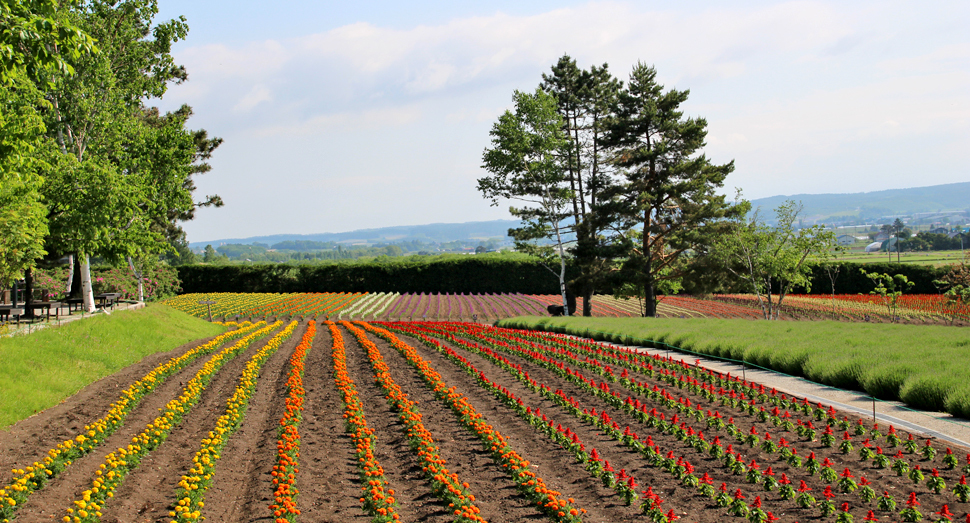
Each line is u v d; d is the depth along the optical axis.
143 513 8.19
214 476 9.73
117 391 14.92
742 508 8.02
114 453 9.80
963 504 8.04
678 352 22.11
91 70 25.98
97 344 18.95
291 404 14.24
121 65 28.53
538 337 27.33
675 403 13.78
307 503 8.67
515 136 40.69
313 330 32.84
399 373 19.23
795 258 38.84
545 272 70.62
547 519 8.10
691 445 11.10
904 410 12.59
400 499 8.95
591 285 41.59
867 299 51.81
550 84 47.38
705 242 40.19
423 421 13.40
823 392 14.59
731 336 21.80
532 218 43.72
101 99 26.61
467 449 11.35
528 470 10.13
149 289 51.84
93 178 22.62
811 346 17.91
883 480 9.01
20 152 15.88
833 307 47.12
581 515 8.17
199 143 50.66
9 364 14.04
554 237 44.84
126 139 27.48
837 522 7.54
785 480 8.61
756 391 14.50
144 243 27.58
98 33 26.53
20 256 17.70
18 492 8.03
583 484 9.46
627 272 40.19
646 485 9.31
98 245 24.64
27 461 9.68
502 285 70.50
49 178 21.97
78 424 11.98
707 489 8.75
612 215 40.91
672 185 39.59
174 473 9.88
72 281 31.75
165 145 28.19
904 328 22.88
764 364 18.23
